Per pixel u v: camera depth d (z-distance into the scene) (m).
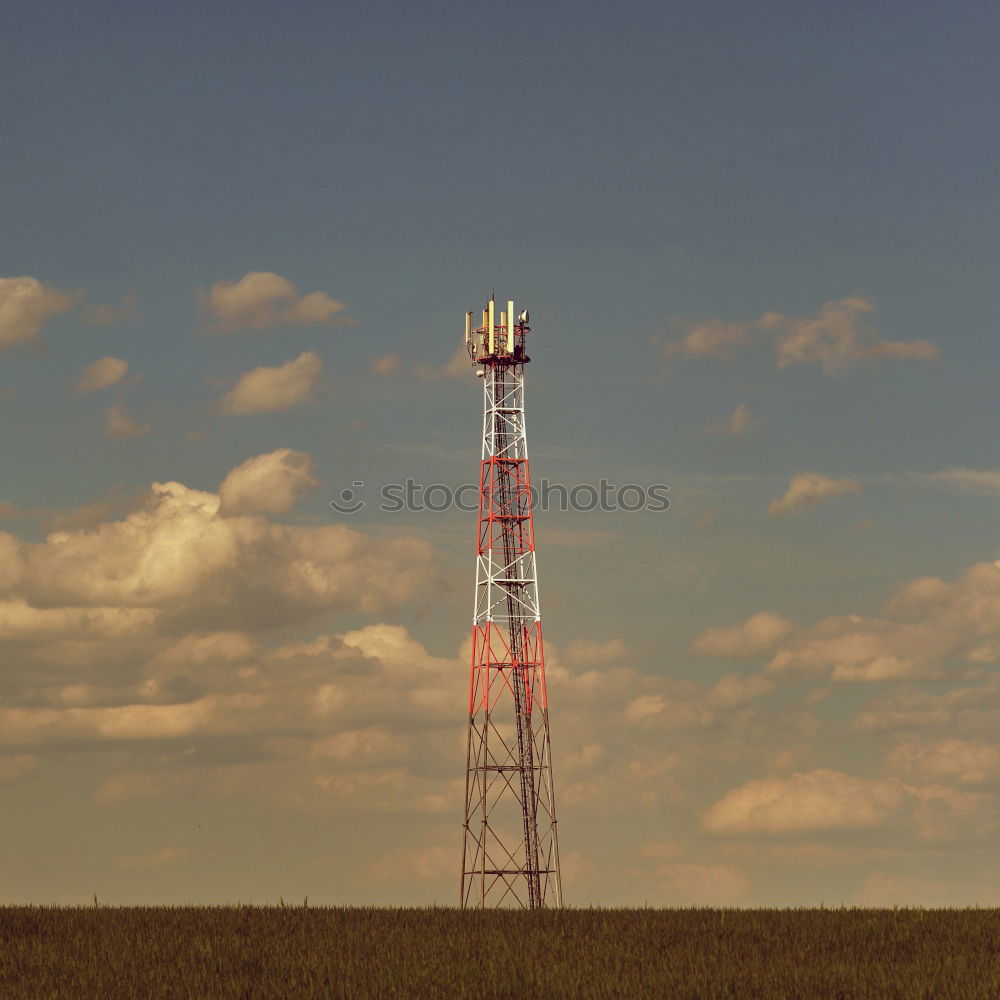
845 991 58.09
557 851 116.06
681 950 66.00
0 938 69.12
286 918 75.31
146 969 62.94
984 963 62.56
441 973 61.44
